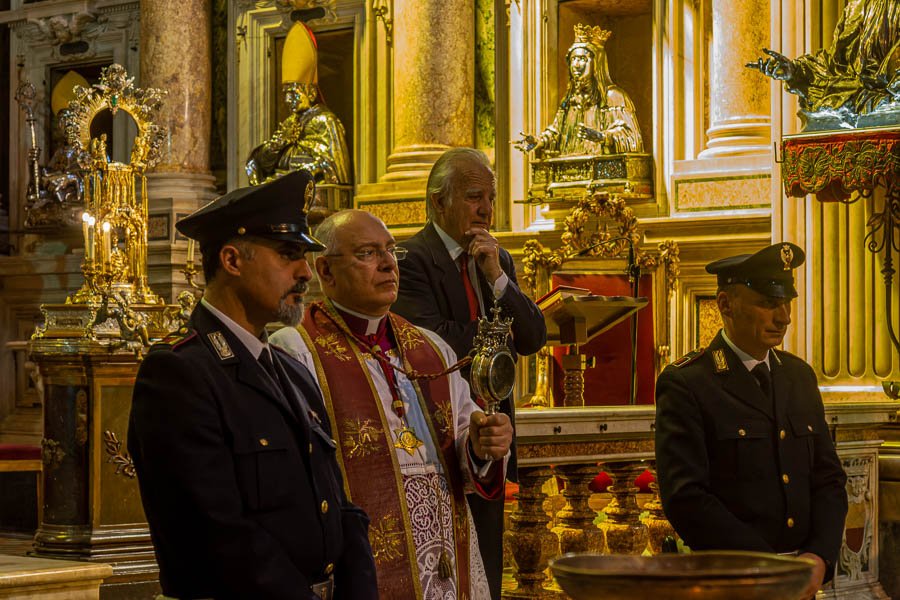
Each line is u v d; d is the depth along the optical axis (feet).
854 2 23.36
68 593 9.19
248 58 41.50
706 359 12.34
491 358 10.68
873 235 24.81
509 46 35.70
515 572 16.11
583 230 29.22
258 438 8.35
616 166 32.94
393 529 10.53
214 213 8.70
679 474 11.69
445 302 12.63
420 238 12.96
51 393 21.76
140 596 20.65
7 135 47.19
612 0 34.96
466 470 11.05
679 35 33.14
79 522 21.43
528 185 35.01
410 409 11.12
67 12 45.68
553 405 26.02
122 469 21.53
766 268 12.05
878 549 20.77
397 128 36.96
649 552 18.44
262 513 8.25
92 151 26.04
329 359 11.00
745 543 11.27
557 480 23.02
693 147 32.83
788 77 23.27
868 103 22.77
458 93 36.17
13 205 46.39
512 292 12.55
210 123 42.32
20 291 44.73
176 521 8.13
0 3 47.16
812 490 12.36
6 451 29.01
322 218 37.96
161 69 41.01
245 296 8.71
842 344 25.07
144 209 26.86
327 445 8.93
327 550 8.56
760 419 12.03
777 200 25.95
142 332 21.67
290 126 38.73
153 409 8.20
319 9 40.01
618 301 20.22
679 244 31.86
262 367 8.75
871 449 20.21
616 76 35.65
